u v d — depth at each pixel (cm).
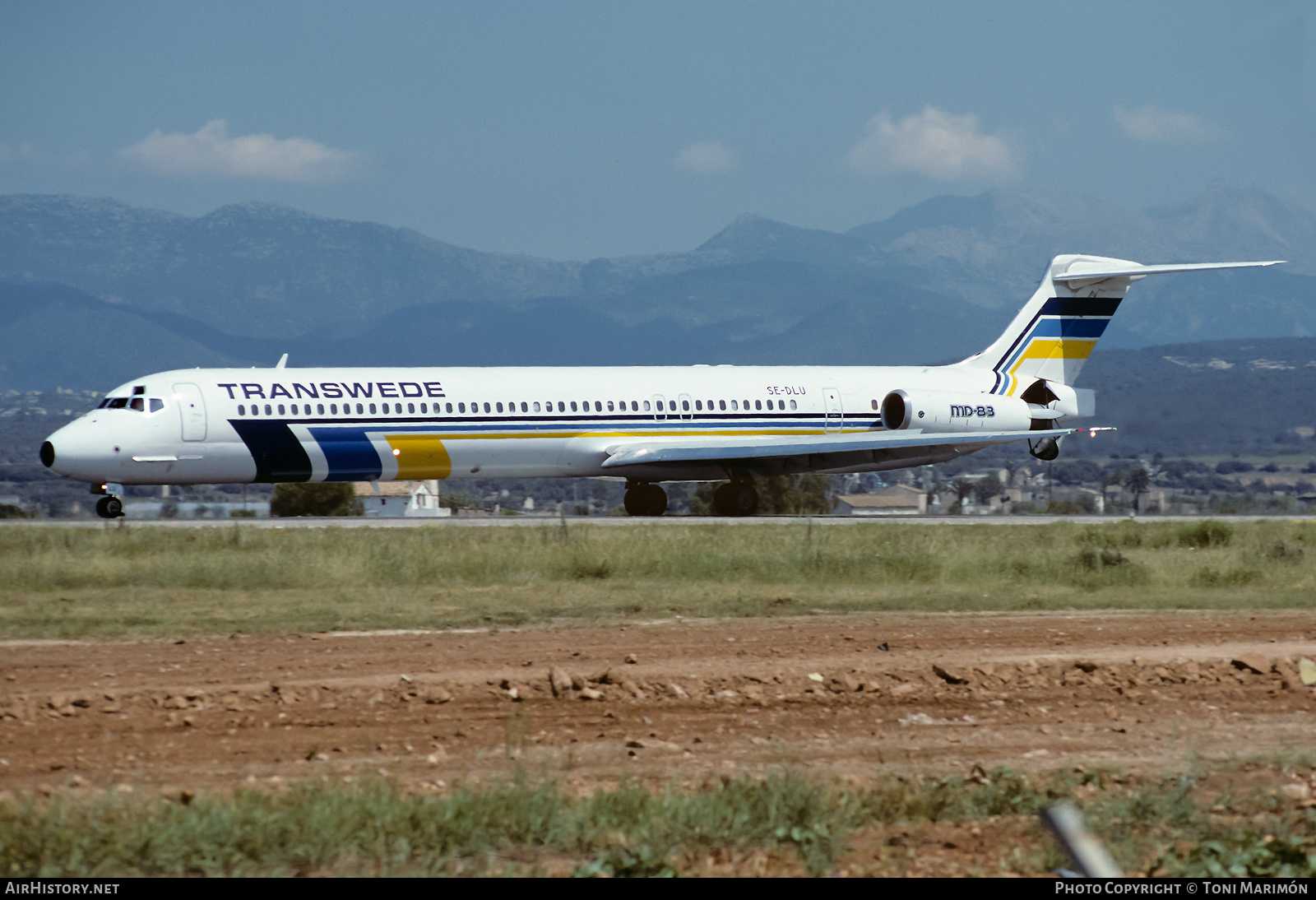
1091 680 6356
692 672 6184
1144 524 16850
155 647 6806
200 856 3453
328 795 3794
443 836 3653
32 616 7750
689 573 10394
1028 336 19750
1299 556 12175
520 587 9575
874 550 11756
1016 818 4069
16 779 4322
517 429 16150
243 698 5550
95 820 3575
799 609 8588
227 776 4384
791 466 18088
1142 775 4578
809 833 3731
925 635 7550
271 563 10062
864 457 18500
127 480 14562
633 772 4544
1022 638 7469
